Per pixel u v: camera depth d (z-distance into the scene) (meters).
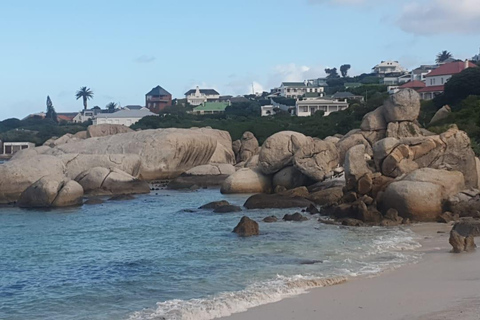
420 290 14.68
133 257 21.08
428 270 17.03
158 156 53.22
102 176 43.59
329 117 83.75
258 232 24.75
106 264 20.09
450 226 24.95
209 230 26.39
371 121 40.06
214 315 13.31
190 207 36.31
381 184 28.75
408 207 26.34
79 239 25.62
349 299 14.14
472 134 44.97
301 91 169.12
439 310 12.82
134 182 44.44
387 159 29.77
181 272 18.34
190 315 13.41
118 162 47.75
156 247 22.92
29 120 177.00
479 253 19.30
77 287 17.06
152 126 102.06
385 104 39.97
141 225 29.16
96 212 34.62
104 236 26.25
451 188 26.94
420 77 154.50
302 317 12.89
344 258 19.25
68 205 37.22
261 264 18.86
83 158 47.38
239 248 21.72
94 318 13.91
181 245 22.98
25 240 25.59
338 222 26.97
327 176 37.34
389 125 39.22
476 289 14.53
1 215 33.69
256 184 41.19
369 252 20.11
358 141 39.72
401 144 30.08
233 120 102.31
